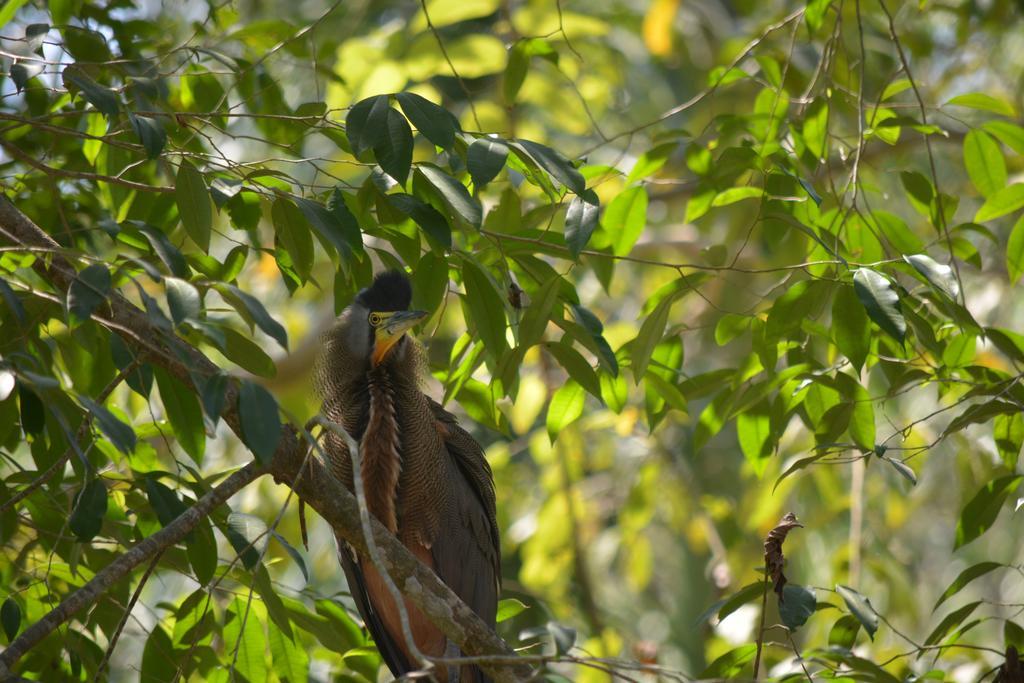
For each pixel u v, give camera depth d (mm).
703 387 9844
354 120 6684
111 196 8992
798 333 9461
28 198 9406
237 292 5570
